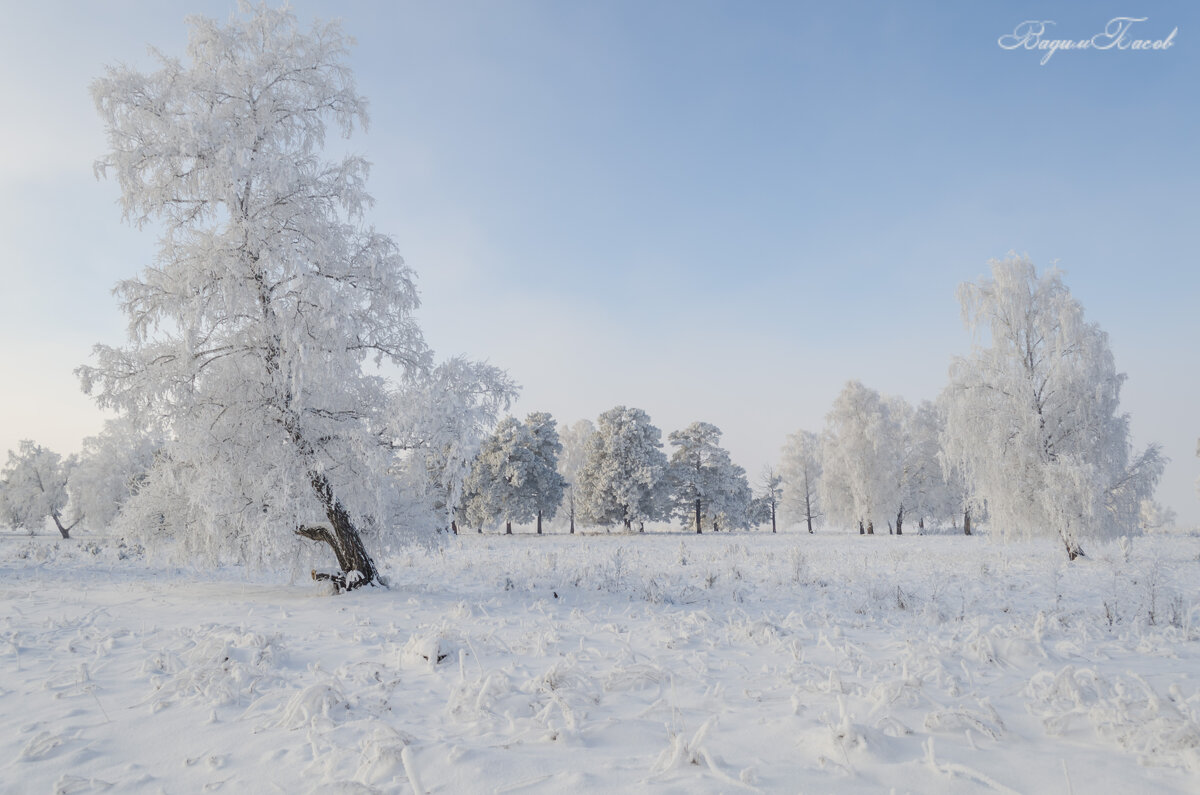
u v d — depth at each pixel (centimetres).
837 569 1772
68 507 5378
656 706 439
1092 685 443
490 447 5194
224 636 721
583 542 3603
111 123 1172
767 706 447
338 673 568
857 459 4497
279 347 1228
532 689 484
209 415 1187
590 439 5659
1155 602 909
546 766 333
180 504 1266
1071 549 2119
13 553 2398
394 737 370
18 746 396
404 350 1343
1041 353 2305
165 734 414
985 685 502
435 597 1196
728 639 737
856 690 475
